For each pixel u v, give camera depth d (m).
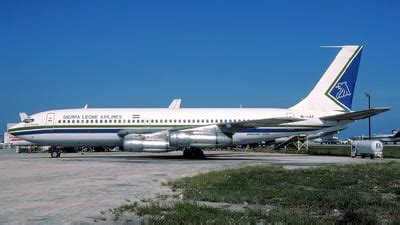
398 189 16.75
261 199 14.38
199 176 21.62
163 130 42.50
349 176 22.00
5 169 29.44
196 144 39.66
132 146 39.66
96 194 16.25
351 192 15.90
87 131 42.94
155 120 42.97
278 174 23.03
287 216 11.03
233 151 68.38
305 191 16.28
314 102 45.12
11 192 16.98
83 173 25.88
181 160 39.94
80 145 44.03
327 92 45.22
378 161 37.31
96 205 13.59
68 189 17.88
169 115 43.28
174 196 15.40
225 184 18.44
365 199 13.91
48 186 19.03
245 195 15.11
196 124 43.03
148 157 45.91
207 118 43.25
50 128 43.19
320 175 22.50
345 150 67.94
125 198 15.10
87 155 52.69
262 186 17.95
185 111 43.72
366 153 44.56
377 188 17.48
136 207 12.81
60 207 13.23
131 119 42.91
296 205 13.39
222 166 31.34
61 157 47.12
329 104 45.19
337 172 24.12
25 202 14.30
